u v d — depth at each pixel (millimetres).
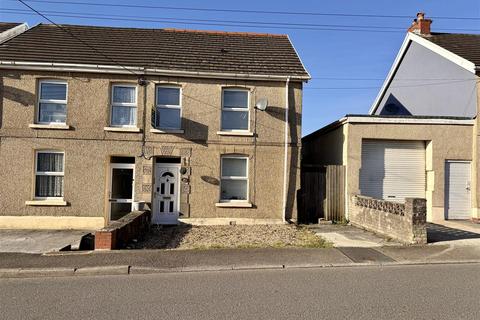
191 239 10289
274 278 6598
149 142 12672
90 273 6965
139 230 10828
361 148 13602
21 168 12195
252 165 12961
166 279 6566
